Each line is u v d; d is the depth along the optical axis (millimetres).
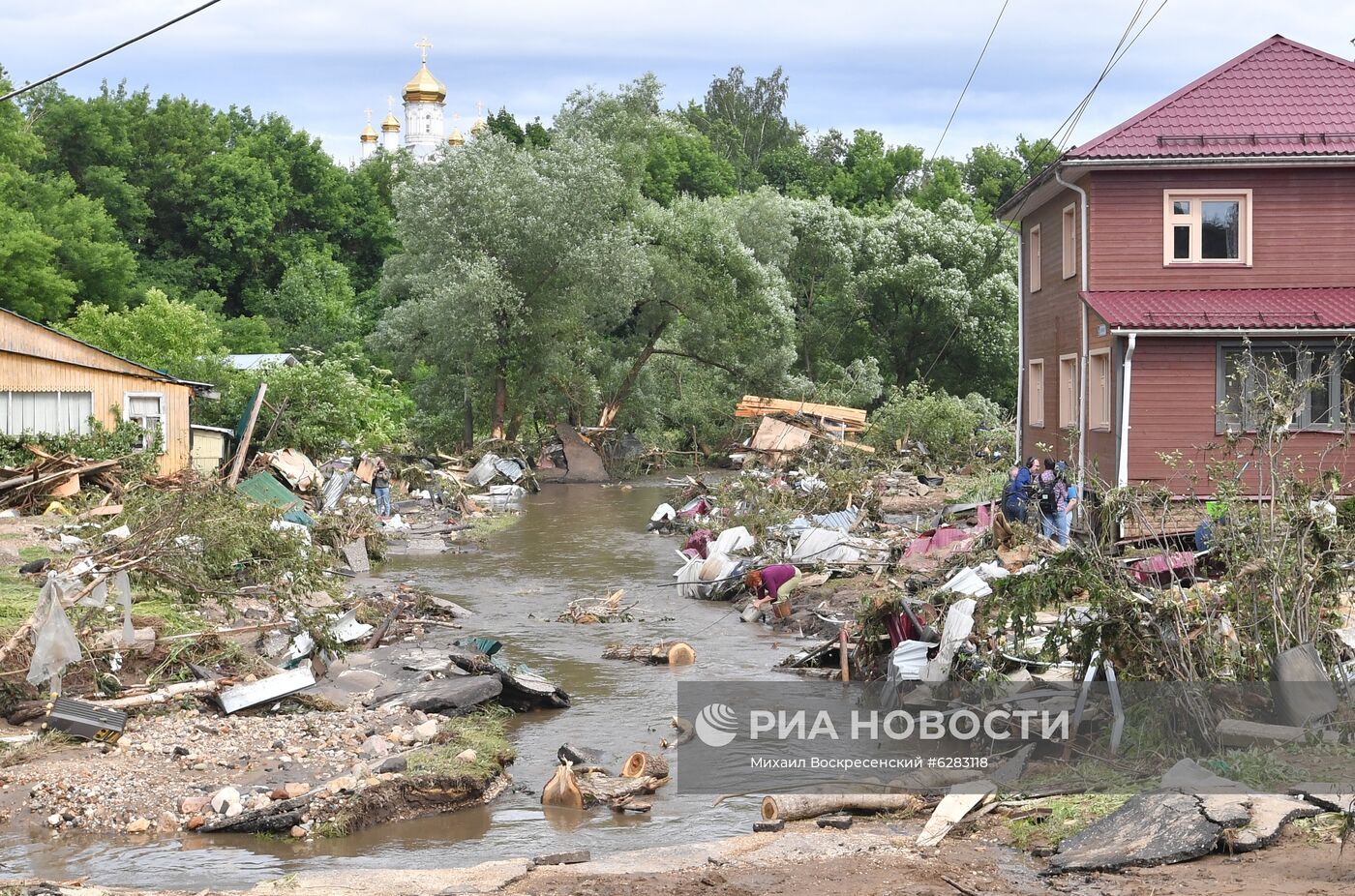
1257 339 22750
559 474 47062
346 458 36312
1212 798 8750
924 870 8258
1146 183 24203
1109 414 23938
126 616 14023
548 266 46438
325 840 10039
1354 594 11648
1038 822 9141
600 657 16781
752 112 101625
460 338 44125
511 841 9953
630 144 51000
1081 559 11320
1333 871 7578
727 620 19406
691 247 51500
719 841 9414
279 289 69062
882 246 60000
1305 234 24078
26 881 8742
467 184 45688
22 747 11945
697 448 54719
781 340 54000
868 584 19375
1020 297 31141
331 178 76688
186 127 70125
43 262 51625
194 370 37812
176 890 8812
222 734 12469
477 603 20891
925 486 36188
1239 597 11047
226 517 17203
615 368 51531
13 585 17625
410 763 11250
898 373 62375
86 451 28766
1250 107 24594
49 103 67000
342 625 16641
